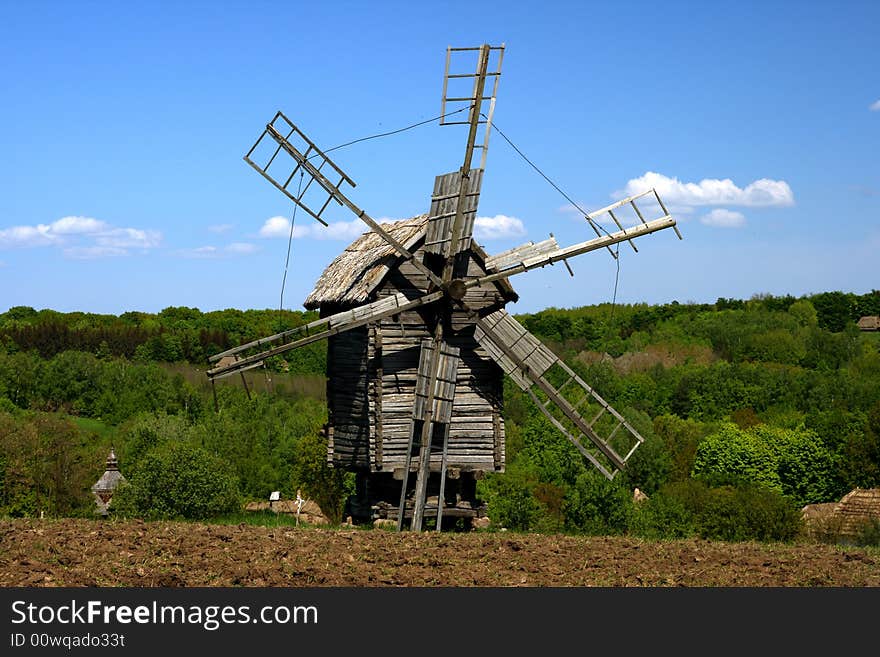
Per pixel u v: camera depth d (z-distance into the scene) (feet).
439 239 82.12
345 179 81.20
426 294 83.35
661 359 429.79
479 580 53.21
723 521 144.97
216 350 416.26
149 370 336.08
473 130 81.25
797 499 263.70
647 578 54.90
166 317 464.65
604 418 231.09
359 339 86.84
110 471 165.07
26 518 67.56
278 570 53.42
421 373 81.66
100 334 416.67
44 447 194.08
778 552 63.41
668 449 279.69
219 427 232.53
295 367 333.83
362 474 90.53
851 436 266.77
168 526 65.46
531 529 126.62
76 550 56.24
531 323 493.77
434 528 87.66
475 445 84.28
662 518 137.69
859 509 180.75
